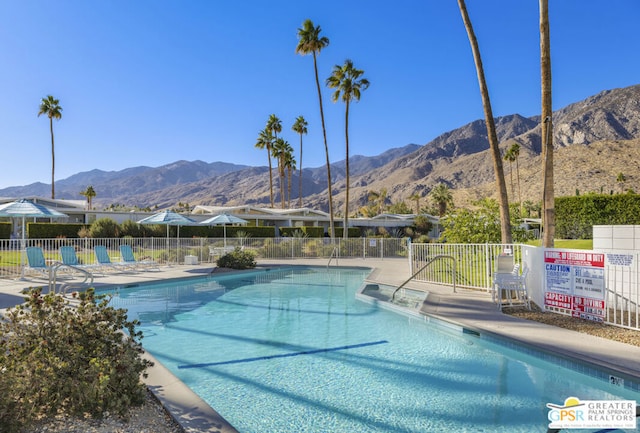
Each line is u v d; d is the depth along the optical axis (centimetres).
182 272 1706
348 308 1092
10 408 343
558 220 3025
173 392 443
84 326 425
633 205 2809
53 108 5438
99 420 370
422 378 572
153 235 3516
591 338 659
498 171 1141
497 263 988
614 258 756
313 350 711
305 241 2725
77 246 1927
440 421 443
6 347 400
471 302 998
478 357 664
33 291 435
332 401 498
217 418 385
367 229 5128
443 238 1695
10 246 1564
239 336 807
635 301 792
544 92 1066
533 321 793
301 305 1140
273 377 580
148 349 721
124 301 1195
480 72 1135
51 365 381
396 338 784
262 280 1706
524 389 527
